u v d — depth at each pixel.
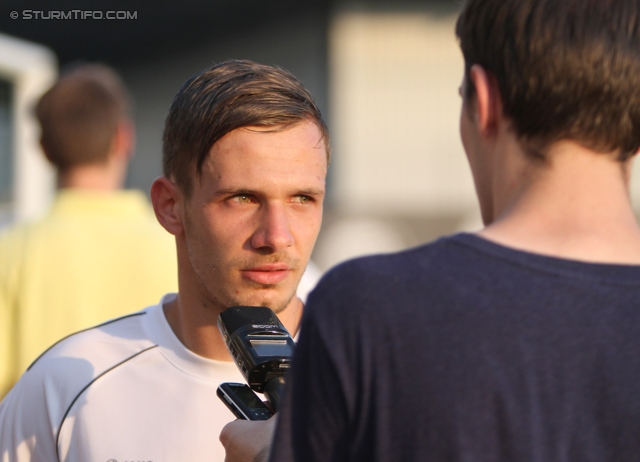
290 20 19.38
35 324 4.16
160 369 2.91
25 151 7.25
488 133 1.94
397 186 19.33
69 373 2.94
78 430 2.84
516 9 1.85
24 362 4.15
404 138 19.23
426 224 19.23
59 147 4.58
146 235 4.39
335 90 19.02
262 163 2.60
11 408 2.99
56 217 4.38
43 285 4.20
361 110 19.19
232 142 2.62
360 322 1.72
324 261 19.05
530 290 1.71
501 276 1.74
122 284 4.26
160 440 2.81
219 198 2.64
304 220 2.72
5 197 7.14
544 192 1.83
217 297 2.75
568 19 1.79
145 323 3.05
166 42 20.66
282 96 2.65
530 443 1.61
